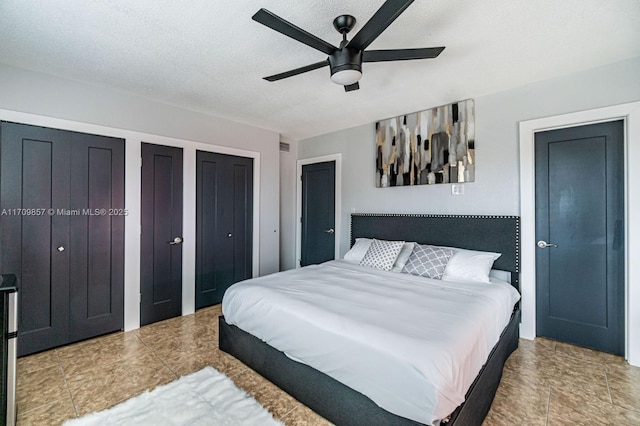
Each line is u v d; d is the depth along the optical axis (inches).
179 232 133.1
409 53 67.6
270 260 172.4
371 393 56.2
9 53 86.3
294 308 74.6
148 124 122.8
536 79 105.5
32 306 97.3
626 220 93.0
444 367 50.6
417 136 137.9
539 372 86.4
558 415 68.1
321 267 124.6
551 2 65.0
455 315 69.6
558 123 103.3
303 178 193.0
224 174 150.7
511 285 107.7
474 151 122.0
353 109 136.2
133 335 112.2
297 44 82.4
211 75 101.5
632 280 90.9
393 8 51.8
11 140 93.4
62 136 102.6
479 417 61.7
